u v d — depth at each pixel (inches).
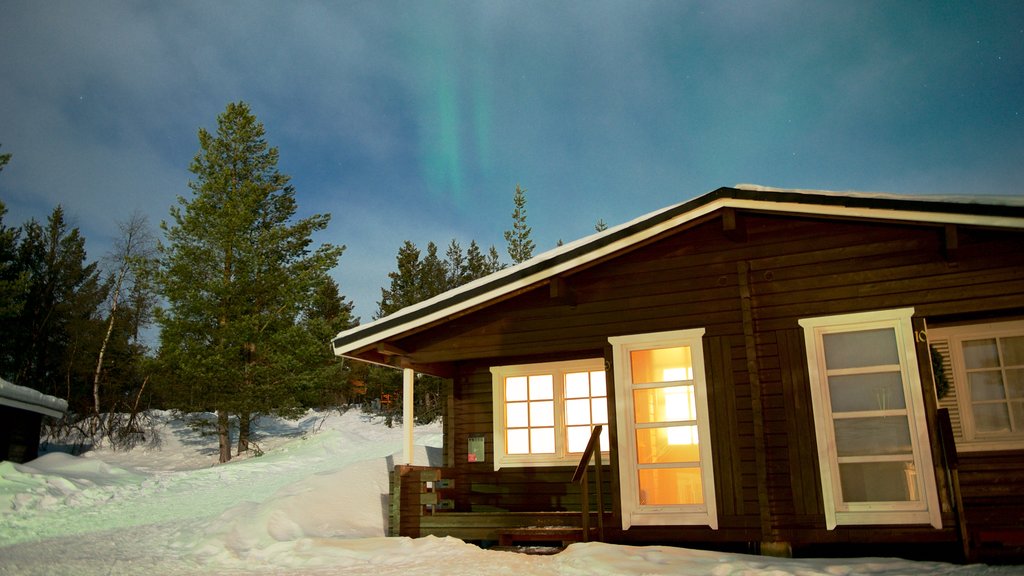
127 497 679.7
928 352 319.0
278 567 358.9
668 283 370.6
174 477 788.6
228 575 342.0
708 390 351.3
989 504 333.1
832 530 317.4
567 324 389.4
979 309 314.3
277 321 1040.8
